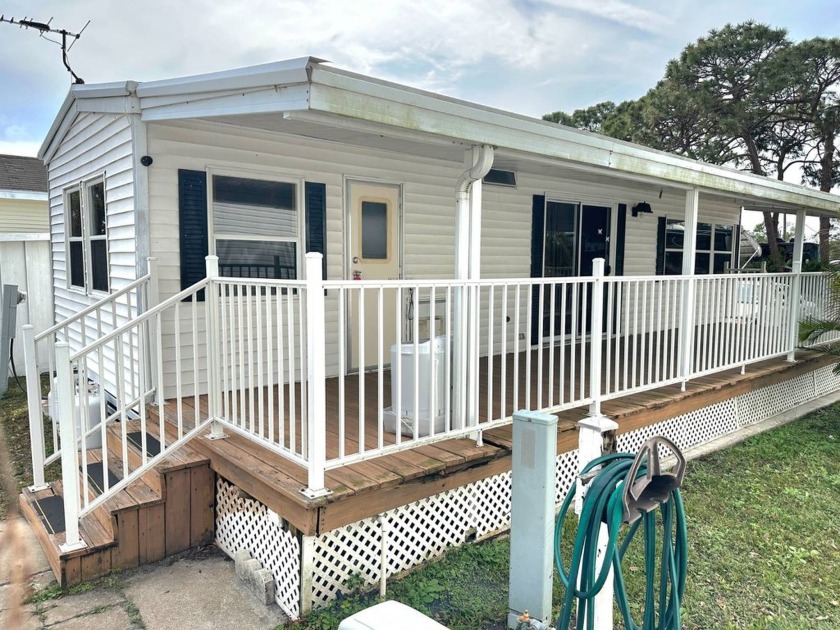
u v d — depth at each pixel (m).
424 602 2.97
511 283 3.64
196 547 3.66
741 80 16.28
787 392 7.09
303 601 2.87
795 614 2.92
